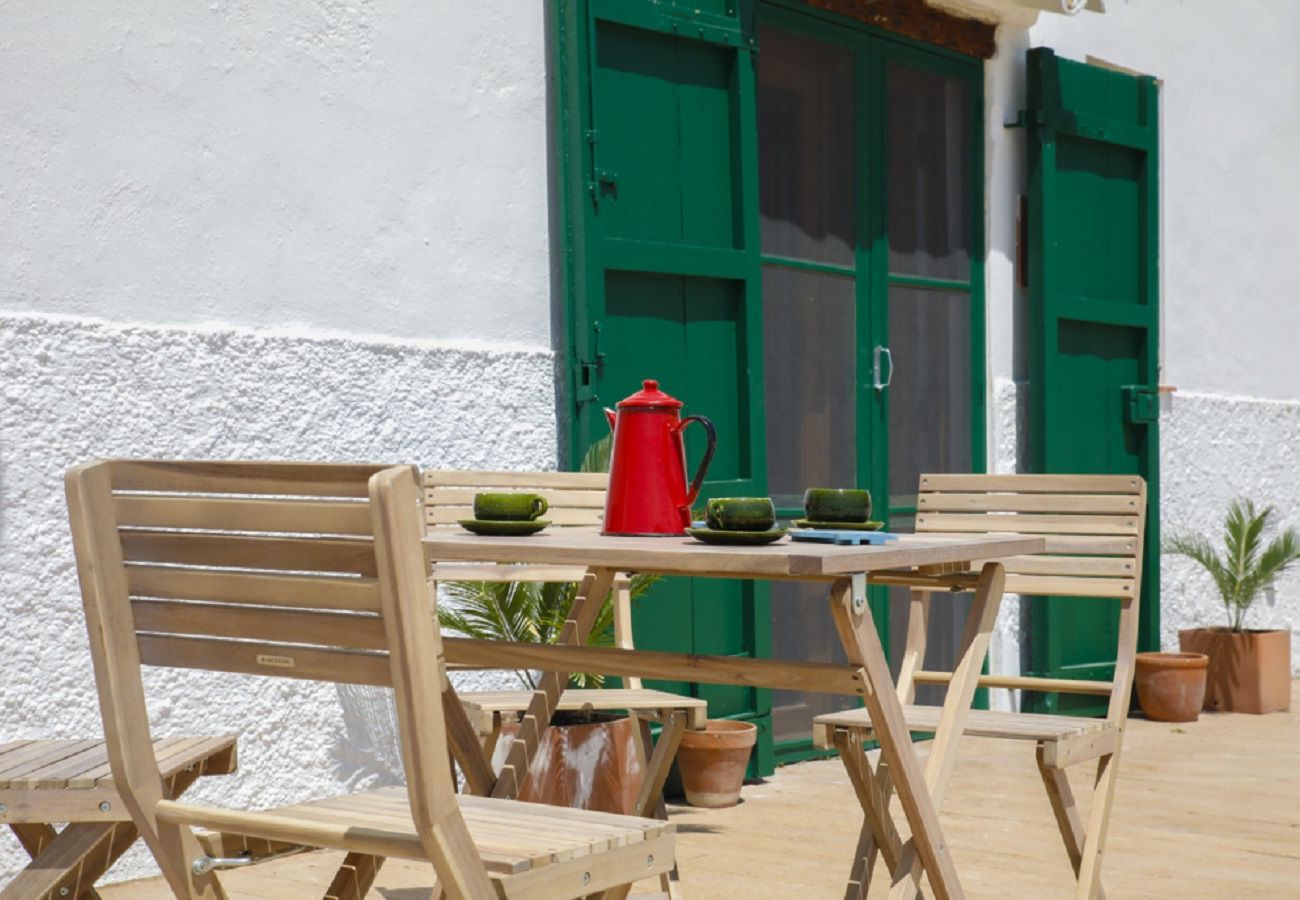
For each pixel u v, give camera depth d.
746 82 5.51
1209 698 7.41
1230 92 8.27
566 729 3.96
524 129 5.02
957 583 3.07
